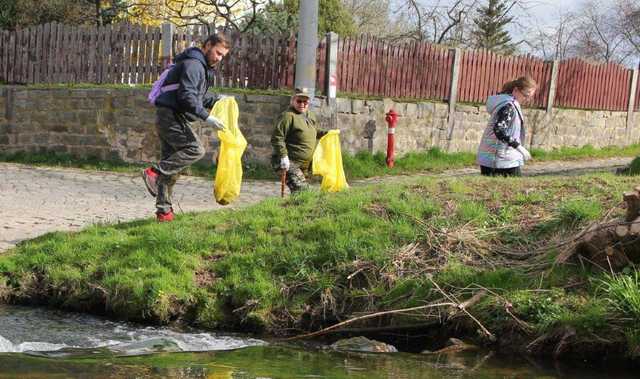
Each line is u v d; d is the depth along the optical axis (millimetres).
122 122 17469
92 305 7582
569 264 6887
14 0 26438
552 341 6199
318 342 6762
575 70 22922
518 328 6387
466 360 6059
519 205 8375
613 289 6242
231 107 9320
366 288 7266
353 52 17766
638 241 6492
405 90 18875
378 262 7449
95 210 11633
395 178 17094
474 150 20297
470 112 20062
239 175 9336
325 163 10164
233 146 9242
